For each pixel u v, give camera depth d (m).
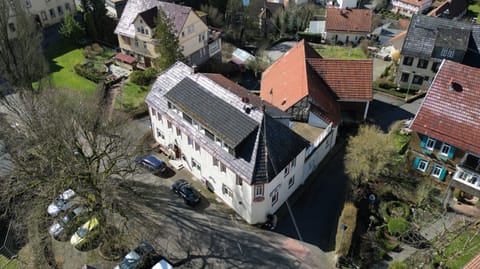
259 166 37.72
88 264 37.47
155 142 52.44
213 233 40.47
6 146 37.53
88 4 75.75
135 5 69.31
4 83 58.66
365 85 53.81
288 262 37.66
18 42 55.53
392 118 58.28
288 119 43.38
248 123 39.19
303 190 45.34
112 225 38.72
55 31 82.88
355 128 54.34
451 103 43.06
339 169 48.47
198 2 89.50
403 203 42.78
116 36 77.25
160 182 46.47
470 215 41.88
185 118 44.28
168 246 39.09
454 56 60.84
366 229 40.38
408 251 38.22
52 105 38.56
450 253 36.62
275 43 89.25
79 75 67.25
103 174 37.47
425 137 43.69
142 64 70.12
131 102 60.03
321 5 122.81
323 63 54.19
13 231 39.94
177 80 47.75
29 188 35.91
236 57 75.56
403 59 63.81
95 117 43.59
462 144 41.19
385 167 45.78
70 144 35.16
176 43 59.72
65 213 38.78
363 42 83.00
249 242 39.62
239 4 90.62
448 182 44.62
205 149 41.72
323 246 39.19
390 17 117.00
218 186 43.47
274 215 41.56
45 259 37.28
